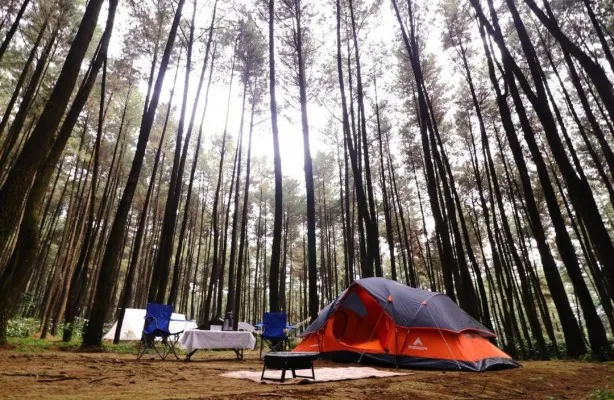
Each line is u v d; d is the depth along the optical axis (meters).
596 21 11.33
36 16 13.12
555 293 8.58
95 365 5.06
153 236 24.33
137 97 17.66
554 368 6.20
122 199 8.51
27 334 13.05
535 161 9.00
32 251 6.78
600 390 3.85
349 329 7.26
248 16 16.33
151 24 14.04
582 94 12.13
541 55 14.34
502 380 4.70
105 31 8.41
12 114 16.28
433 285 20.62
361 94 13.47
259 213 29.59
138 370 4.78
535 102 7.94
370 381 4.34
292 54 14.73
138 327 15.95
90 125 17.17
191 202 28.19
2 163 11.88
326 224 26.72
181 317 14.81
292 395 3.18
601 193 19.66
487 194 19.34
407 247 19.41
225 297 39.69
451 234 19.22
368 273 10.55
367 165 12.23
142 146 8.86
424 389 3.82
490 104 16.48
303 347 7.88
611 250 6.25
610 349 7.51
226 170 27.53
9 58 14.23
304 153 11.25
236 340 7.32
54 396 2.79
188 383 3.82
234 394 3.10
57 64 14.93
